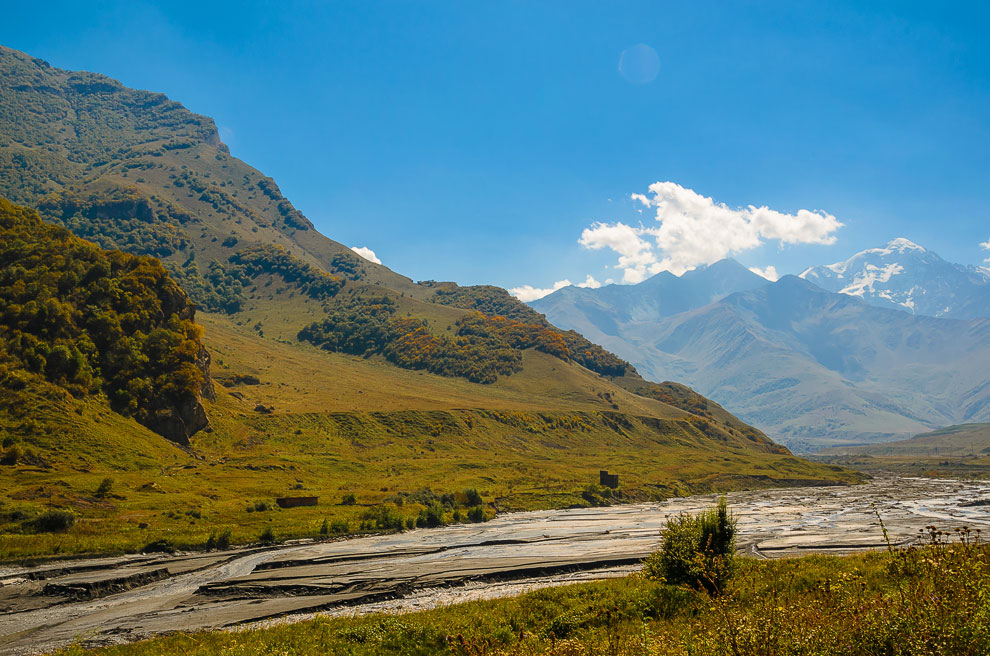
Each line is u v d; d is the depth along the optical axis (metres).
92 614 46.22
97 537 69.19
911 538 76.56
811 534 83.62
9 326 119.62
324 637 30.91
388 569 62.00
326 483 124.81
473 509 108.94
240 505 91.38
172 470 108.69
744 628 15.12
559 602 33.91
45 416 104.00
